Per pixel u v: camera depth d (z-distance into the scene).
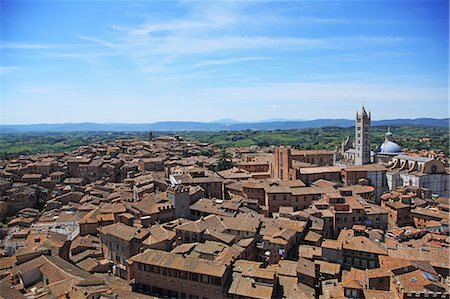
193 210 183.75
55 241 159.25
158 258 130.62
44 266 133.62
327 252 143.38
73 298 109.38
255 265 127.56
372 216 173.50
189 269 122.56
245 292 115.06
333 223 172.75
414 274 116.25
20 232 176.50
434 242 154.50
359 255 144.50
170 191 184.50
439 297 104.69
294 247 151.75
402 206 189.00
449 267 129.00
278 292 119.50
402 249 146.12
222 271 119.25
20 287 125.88
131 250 142.38
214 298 118.88
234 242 151.50
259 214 179.62
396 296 111.06
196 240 153.12
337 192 191.62
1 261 147.25
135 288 132.75
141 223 165.62
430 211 185.88
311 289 122.19
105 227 160.00
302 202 191.38
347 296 118.12
